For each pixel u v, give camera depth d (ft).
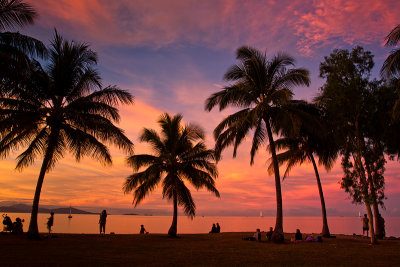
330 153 78.59
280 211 63.26
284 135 74.74
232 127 67.67
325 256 42.39
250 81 68.74
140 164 74.95
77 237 64.23
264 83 67.05
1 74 42.16
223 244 57.41
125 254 42.19
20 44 44.21
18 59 42.19
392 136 63.52
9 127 52.29
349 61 63.16
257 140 71.67
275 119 66.59
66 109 57.57
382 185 59.82
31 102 57.67
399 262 37.29
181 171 77.51
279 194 64.18
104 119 60.64
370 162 60.70
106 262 34.91
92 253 41.91
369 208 59.41
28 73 47.14
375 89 63.36
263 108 64.28
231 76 68.64
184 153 79.10
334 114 63.16
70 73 60.59
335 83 63.00
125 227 237.25
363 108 62.39
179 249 49.01
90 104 60.03
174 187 74.33
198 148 78.64
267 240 67.51
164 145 78.23
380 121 62.59
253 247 52.95
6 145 56.44
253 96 67.41
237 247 52.65
